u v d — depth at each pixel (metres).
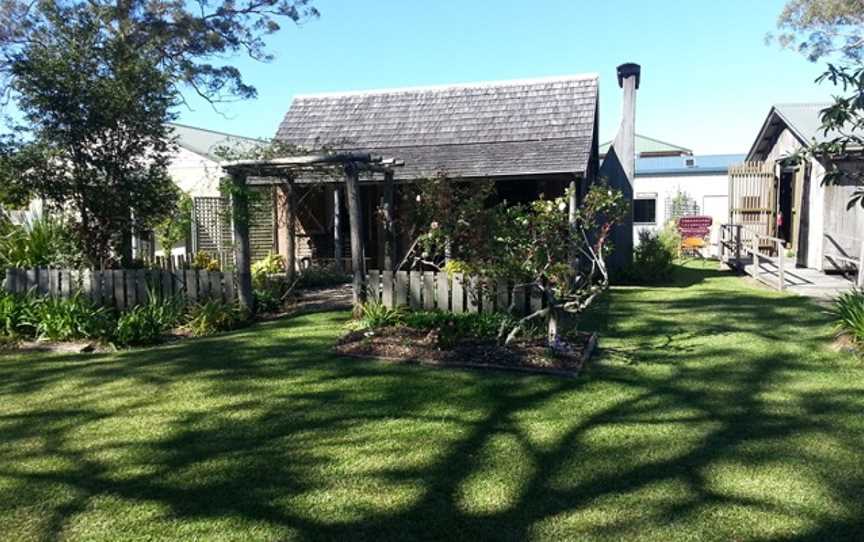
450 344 6.77
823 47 21.70
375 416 4.83
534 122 14.87
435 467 3.90
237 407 5.07
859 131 12.50
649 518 3.24
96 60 9.26
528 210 7.95
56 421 4.78
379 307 8.26
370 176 12.10
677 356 6.58
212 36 19.70
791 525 3.16
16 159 8.91
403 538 3.09
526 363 6.13
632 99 14.92
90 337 7.53
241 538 3.10
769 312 9.04
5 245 10.03
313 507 3.40
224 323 8.41
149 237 12.00
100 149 9.26
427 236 8.13
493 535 3.11
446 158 13.89
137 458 4.07
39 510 3.39
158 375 6.04
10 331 7.77
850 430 4.40
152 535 3.13
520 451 4.13
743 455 4.02
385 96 16.78
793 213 16.08
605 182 8.36
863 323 6.53
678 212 22.55
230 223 13.29
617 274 13.70
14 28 16.86
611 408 4.96
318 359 6.57
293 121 16.67
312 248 16.23
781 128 16.72
